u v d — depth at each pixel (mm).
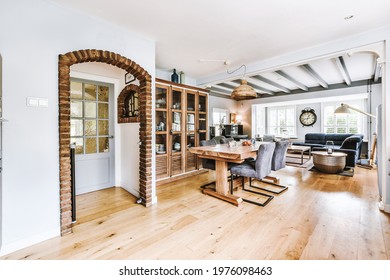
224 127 7438
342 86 6418
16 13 1781
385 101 2561
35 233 1906
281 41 3025
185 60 3863
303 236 2018
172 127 4125
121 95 3557
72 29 2141
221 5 2133
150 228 2197
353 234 2041
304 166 5367
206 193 3291
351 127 7535
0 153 1714
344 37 2885
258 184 3783
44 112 1948
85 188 3342
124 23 2480
